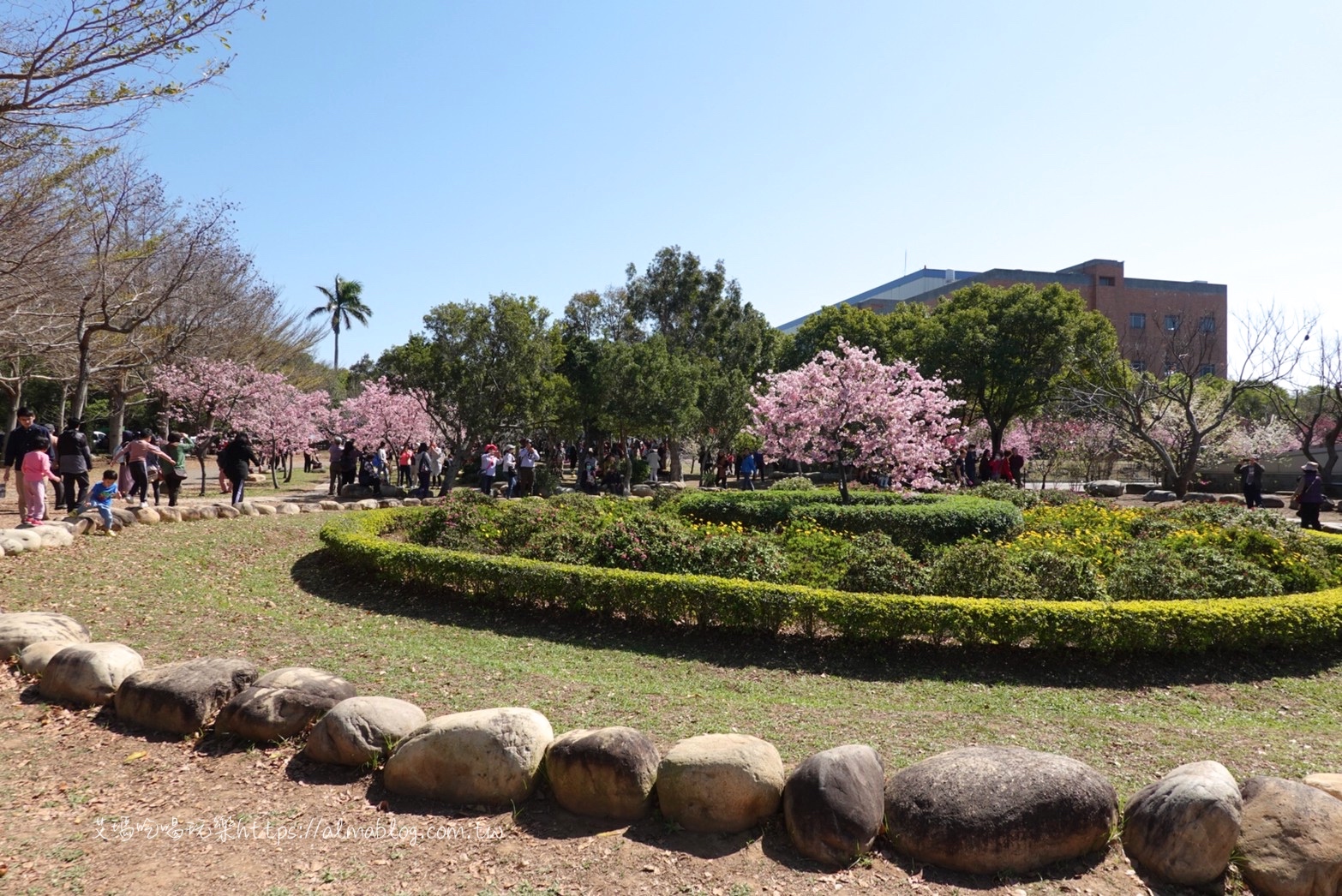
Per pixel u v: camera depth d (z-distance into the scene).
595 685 5.37
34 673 5.06
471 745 3.55
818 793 3.14
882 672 6.18
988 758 3.26
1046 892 2.91
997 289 29.98
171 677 4.46
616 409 23.56
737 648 6.61
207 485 22.53
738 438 26.11
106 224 12.79
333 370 42.31
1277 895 2.87
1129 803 3.27
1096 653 6.46
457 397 18.45
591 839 3.24
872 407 12.17
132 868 3.01
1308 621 6.57
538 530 9.55
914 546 10.59
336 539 8.98
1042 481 28.30
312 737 3.97
